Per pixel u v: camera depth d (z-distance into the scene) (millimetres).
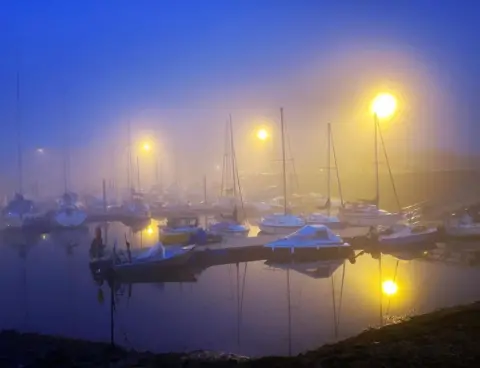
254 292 23484
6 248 39031
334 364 12273
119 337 17531
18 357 14469
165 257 26938
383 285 24297
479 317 15836
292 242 30562
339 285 24469
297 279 25969
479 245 34562
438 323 15570
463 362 11742
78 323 19453
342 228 40406
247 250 30781
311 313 19828
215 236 35156
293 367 12422
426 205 47844
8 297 23797
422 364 11781
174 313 20438
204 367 13102
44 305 22312
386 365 11883
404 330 15180
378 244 33031
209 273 27734
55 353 14625
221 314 20078
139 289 24766
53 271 29719
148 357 14414
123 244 39250
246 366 12852
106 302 22625
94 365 13633
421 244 33781
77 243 41312
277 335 17250
